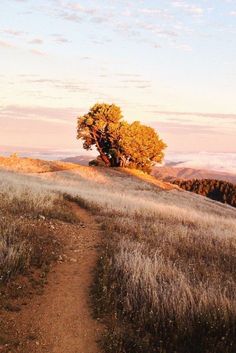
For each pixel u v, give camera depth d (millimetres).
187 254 13609
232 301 8273
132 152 75875
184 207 40719
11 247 10172
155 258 10523
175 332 7176
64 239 13586
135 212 23047
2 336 6852
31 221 14844
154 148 77438
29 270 9703
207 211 43375
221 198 124812
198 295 8391
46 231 13906
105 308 8141
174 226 19375
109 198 30172
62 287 9258
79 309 8219
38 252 11000
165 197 48562
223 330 7223
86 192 32719
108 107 79188
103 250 12352
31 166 59344
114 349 6648
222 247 15320
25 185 26844
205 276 10484
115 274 9859
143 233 16172
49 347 6781
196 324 7406
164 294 8242
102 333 7336
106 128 79188
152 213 23578
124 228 16625
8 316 7570
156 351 6633
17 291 8500
